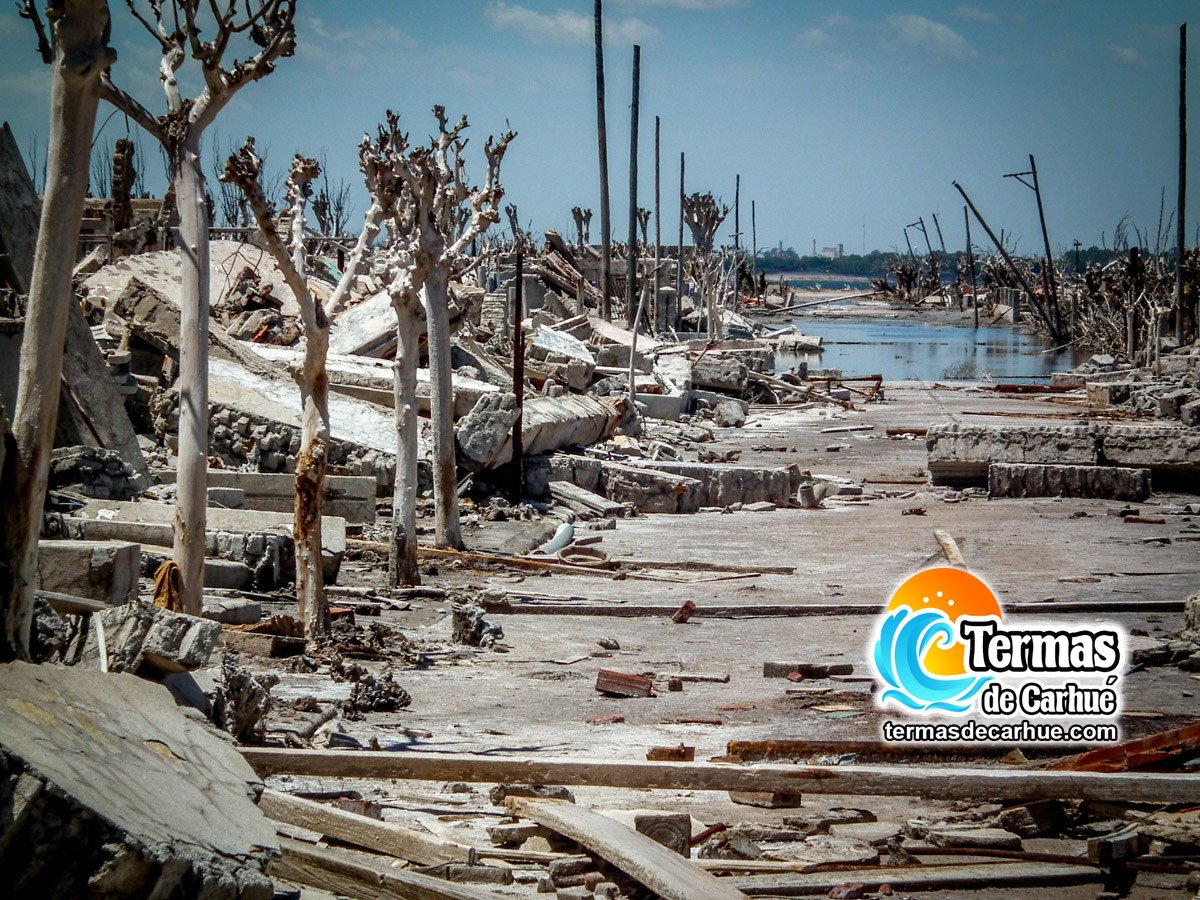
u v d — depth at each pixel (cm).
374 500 2480
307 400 1597
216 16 1284
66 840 579
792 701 1451
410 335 2022
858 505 3200
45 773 582
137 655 880
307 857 755
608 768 980
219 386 2780
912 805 1066
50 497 1880
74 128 884
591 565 2350
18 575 838
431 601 1984
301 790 937
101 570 1354
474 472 2853
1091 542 2650
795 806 1010
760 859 889
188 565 1321
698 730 1299
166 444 2738
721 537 2719
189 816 634
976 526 2850
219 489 2164
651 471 3088
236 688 1030
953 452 3381
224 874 605
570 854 845
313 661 1508
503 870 794
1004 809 1017
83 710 682
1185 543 2642
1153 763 1058
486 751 1156
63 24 893
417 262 1983
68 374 2225
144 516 1867
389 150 1933
